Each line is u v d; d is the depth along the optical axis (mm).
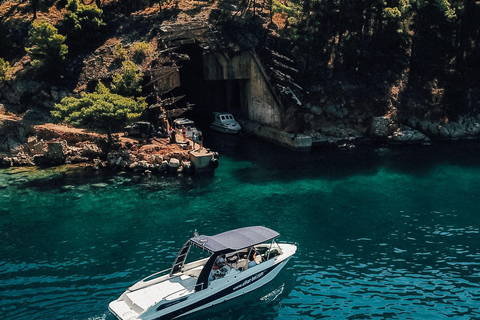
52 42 65062
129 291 27188
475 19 69125
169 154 53875
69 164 55875
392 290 29875
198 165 52562
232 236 30391
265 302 28875
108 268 32625
